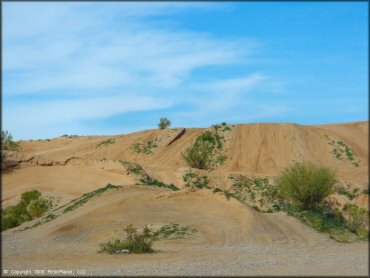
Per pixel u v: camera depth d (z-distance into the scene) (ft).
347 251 67.26
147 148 223.10
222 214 87.71
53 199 126.41
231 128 230.27
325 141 203.31
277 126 226.17
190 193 94.73
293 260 56.29
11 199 128.57
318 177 104.88
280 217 92.89
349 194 130.11
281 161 203.21
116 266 56.75
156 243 75.61
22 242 78.33
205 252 68.23
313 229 87.45
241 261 56.80
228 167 202.69
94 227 84.48
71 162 149.59
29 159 148.66
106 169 145.18
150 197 94.27
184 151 215.92
